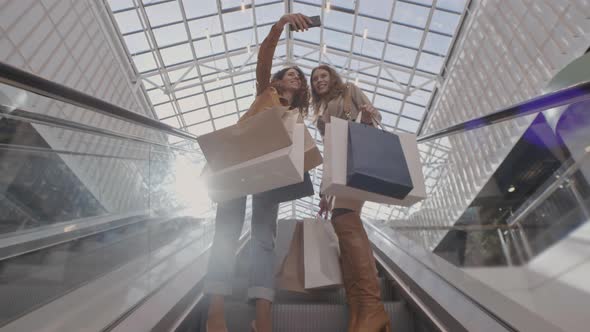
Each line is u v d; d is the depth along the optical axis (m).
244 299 1.98
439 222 2.84
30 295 1.74
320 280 1.88
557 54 5.31
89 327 1.21
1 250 2.11
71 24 6.78
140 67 10.37
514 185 3.52
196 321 1.74
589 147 2.39
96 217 3.12
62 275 1.99
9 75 1.32
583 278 1.65
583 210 2.34
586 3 4.77
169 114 12.54
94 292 1.52
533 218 2.73
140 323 1.30
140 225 2.77
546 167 3.22
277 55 12.09
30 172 2.57
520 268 2.02
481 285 1.49
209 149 1.37
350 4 9.68
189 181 3.71
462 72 8.30
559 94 1.40
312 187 1.70
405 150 1.58
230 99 13.21
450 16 8.89
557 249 2.28
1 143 2.38
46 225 2.58
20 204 2.43
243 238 3.11
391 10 9.45
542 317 1.29
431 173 2.96
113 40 8.80
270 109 1.34
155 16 9.28
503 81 6.71
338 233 1.72
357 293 1.58
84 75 7.39
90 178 3.17
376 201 1.56
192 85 11.57
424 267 1.99
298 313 1.80
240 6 9.70
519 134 3.57
